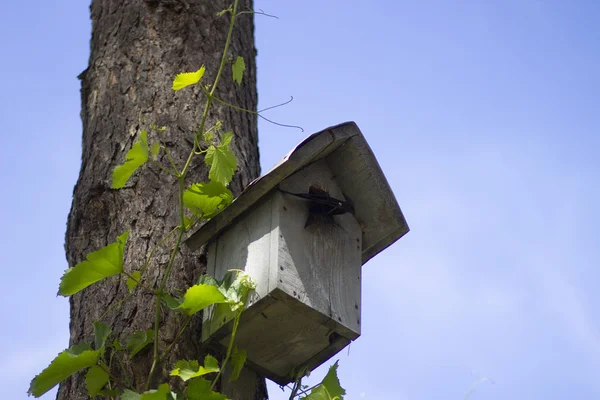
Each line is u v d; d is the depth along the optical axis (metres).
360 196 3.69
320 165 3.64
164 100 3.92
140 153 3.20
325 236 3.51
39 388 2.96
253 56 4.52
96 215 3.62
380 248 3.81
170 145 3.75
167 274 3.18
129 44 4.14
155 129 3.54
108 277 3.44
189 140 3.79
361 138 3.63
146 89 3.96
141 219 3.54
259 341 3.42
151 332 3.21
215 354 3.38
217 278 3.46
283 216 3.39
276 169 3.34
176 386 3.18
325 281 3.43
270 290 3.23
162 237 3.50
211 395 2.97
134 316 3.33
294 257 3.35
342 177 3.68
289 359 3.54
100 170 3.74
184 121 3.85
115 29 4.23
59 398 3.33
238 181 3.85
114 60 4.11
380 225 3.75
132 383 3.18
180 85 3.24
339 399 3.34
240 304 3.21
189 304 3.15
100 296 3.42
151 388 3.16
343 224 3.64
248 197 3.41
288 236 3.37
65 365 2.99
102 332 3.12
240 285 3.26
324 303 3.38
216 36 4.29
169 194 3.60
